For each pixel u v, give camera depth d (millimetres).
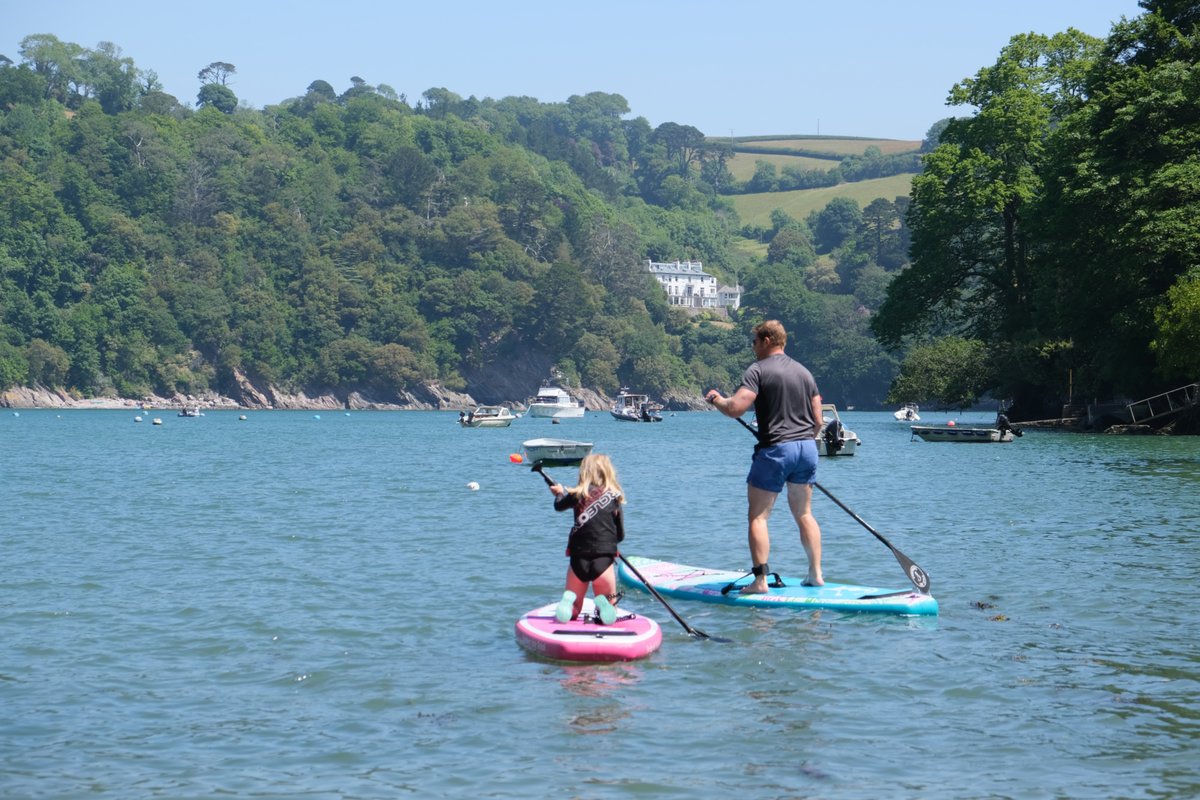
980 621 12516
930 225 77938
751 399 13172
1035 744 8391
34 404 198625
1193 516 22938
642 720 8977
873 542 19266
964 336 84625
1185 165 57125
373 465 46469
